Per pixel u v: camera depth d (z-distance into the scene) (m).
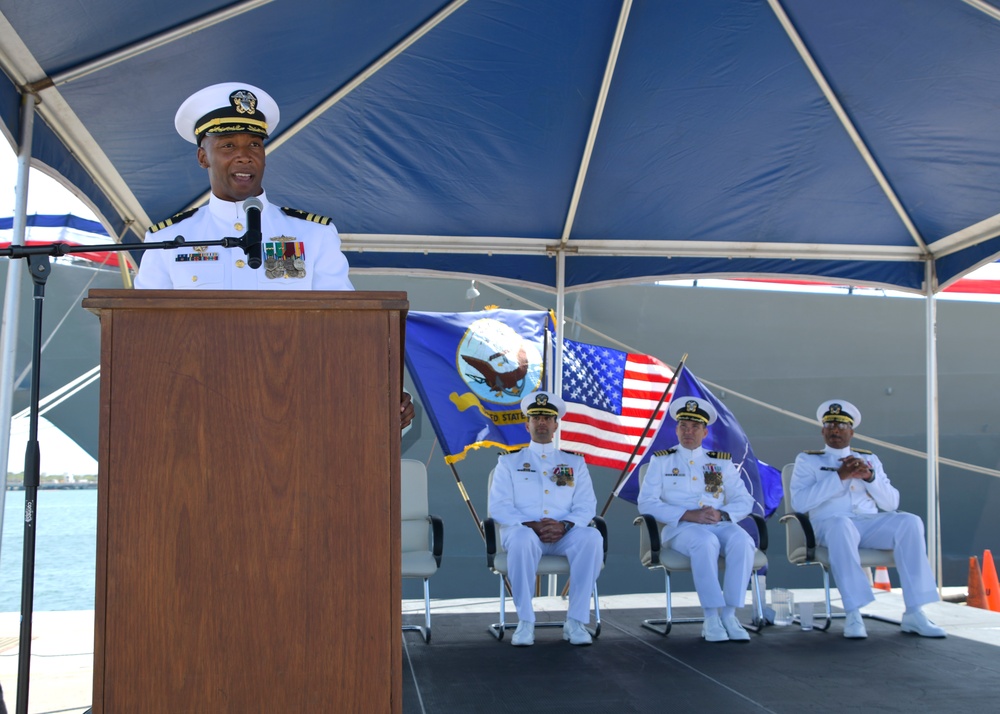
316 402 1.55
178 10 3.87
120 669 1.44
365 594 1.51
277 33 4.23
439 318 6.81
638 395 7.23
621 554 10.41
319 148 5.27
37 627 5.57
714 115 5.08
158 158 4.93
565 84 4.84
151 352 1.52
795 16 4.41
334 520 1.52
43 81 3.99
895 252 6.44
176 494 1.49
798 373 11.30
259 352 1.55
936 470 6.56
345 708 1.49
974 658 4.48
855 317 11.48
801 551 5.29
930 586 5.17
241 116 2.34
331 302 1.56
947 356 11.70
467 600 6.58
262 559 1.50
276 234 2.32
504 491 5.36
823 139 5.30
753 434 11.21
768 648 4.77
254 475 1.51
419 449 10.03
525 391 6.72
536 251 6.36
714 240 6.34
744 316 11.23
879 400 11.49
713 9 4.34
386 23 4.33
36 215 8.59
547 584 7.47
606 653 4.64
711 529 5.29
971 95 4.76
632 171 5.57
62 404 10.57
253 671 1.47
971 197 5.63
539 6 4.30
